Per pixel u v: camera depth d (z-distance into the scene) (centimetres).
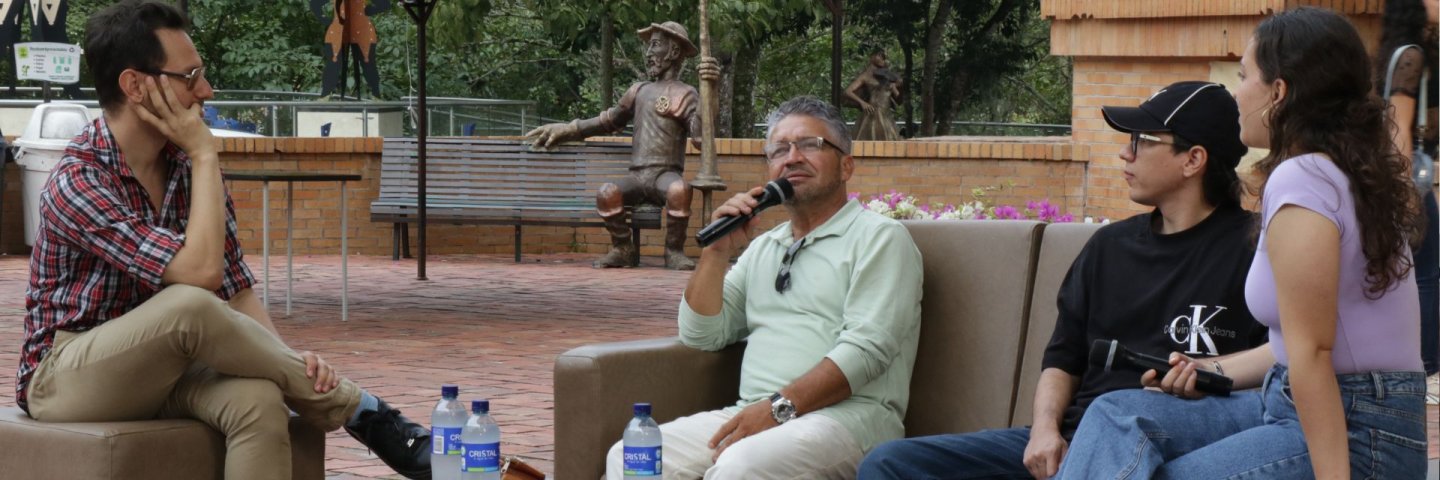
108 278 384
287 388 384
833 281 413
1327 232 287
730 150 1436
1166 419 332
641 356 410
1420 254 338
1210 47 1240
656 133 1346
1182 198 364
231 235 420
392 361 803
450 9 2098
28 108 1741
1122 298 370
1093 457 328
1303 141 296
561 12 2177
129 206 387
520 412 659
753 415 394
